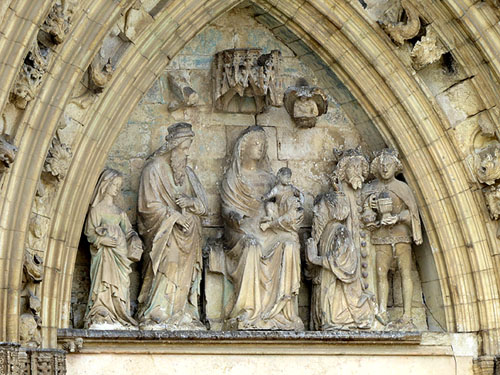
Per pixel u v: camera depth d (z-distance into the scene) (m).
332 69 17.45
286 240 16.62
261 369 16.38
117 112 16.02
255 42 17.53
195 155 17.23
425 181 17.34
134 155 16.89
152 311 16.09
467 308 17.23
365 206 17.28
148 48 16.09
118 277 15.99
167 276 16.22
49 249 15.34
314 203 17.25
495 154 16.92
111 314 15.93
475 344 17.19
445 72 17.27
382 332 16.81
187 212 16.39
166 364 16.05
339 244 16.83
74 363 15.65
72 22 14.85
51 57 14.73
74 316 16.17
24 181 14.59
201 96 17.31
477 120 17.11
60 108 14.88
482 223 17.14
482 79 16.89
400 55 17.12
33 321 14.79
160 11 15.98
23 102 14.43
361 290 16.97
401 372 16.95
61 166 15.20
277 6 17.03
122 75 15.94
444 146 17.23
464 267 17.27
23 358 14.55
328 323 16.75
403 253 17.34
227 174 16.94
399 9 17.06
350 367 16.75
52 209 15.36
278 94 17.09
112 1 15.10
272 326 16.41
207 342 16.17
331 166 17.56
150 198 16.30
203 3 16.33
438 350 17.11
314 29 17.11
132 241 16.16
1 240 14.36
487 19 16.59
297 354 16.52
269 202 16.72
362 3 16.97
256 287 16.41
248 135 16.95
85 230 16.05
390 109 17.34
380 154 17.28
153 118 17.08
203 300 16.72
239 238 16.61
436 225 17.34
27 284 14.97
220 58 17.14
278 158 17.52
